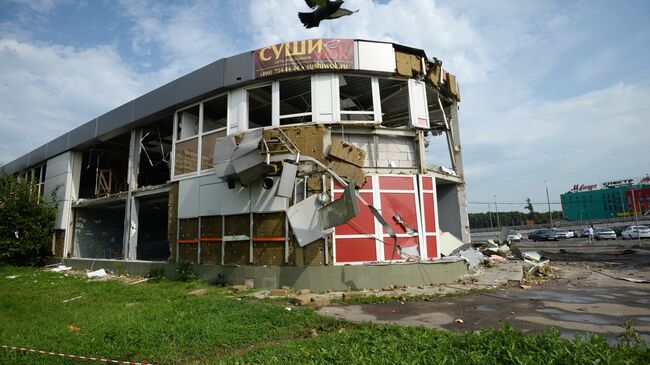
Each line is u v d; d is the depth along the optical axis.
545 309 7.57
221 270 12.24
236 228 12.28
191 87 14.21
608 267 14.89
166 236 26.03
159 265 14.29
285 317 7.21
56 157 21.89
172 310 7.99
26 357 5.29
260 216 11.86
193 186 13.74
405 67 12.68
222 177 12.06
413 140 12.80
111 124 17.80
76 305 9.28
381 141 12.48
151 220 25.17
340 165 11.46
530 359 3.87
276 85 12.62
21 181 21.41
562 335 5.71
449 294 9.49
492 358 4.15
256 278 11.41
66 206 20.20
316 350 4.96
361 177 11.62
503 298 8.89
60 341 6.07
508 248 17.75
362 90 14.23
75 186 20.66
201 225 13.22
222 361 4.85
